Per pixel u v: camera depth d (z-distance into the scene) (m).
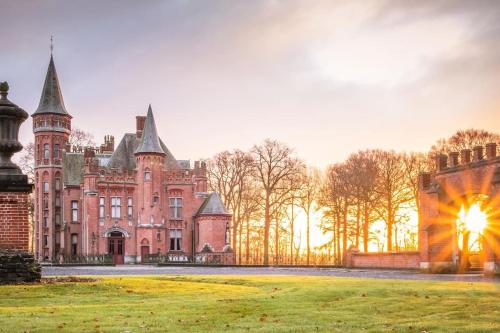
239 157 87.94
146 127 80.19
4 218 24.44
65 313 15.52
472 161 42.81
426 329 13.29
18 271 23.52
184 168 85.62
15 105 25.44
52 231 83.38
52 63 86.62
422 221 46.38
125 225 78.38
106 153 91.50
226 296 20.28
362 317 15.05
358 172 72.25
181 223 80.19
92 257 72.56
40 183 84.00
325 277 33.44
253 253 99.94
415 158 74.44
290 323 14.12
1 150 25.03
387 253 53.38
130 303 17.95
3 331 12.83
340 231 80.19
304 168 84.31
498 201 39.19
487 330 13.09
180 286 23.69
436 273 43.94
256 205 85.62
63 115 85.31
